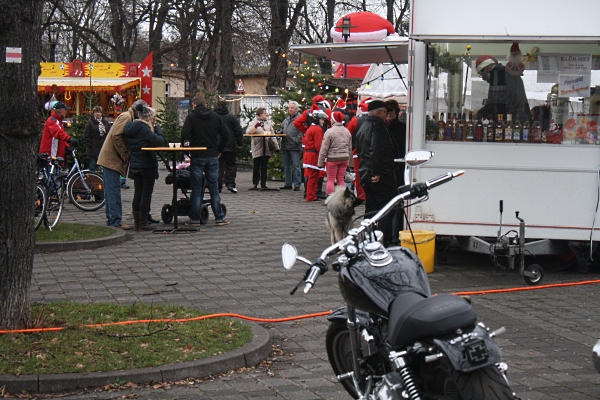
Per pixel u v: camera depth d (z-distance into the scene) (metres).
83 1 35.81
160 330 6.41
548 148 9.33
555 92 9.40
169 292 8.23
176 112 26.42
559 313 7.61
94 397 5.18
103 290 8.27
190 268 9.48
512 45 9.40
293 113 18.61
